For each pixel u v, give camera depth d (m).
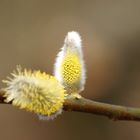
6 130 0.96
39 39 1.10
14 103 0.28
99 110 0.31
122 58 1.07
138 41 1.10
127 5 1.16
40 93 0.28
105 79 1.04
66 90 0.31
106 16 1.15
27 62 1.06
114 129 0.98
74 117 0.99
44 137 0.97
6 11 1.14
